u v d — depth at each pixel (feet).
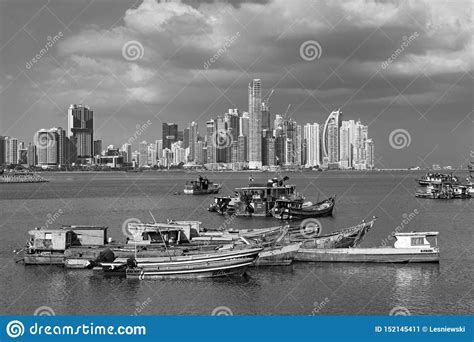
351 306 187.93
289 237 277.23
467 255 268.82
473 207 543.39
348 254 249.34
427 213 483.51
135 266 225.76
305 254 251.80
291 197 484.74
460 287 209.97
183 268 220.84
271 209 463.83
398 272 232.73
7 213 500.33
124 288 211.00
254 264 242.37
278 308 186.19
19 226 397.80
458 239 323.37
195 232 276.82
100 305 191.01
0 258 266.77
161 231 258.57
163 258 221.46
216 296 200.03
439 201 629.92
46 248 253.65
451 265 245.45
